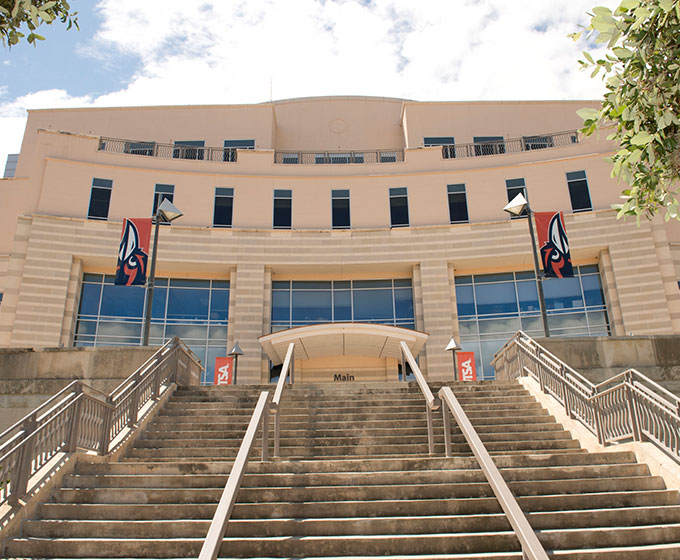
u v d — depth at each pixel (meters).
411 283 27.59
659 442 8.02
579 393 10.05
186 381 14.45
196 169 27.97
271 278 27.09
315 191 28.03
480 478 7.90
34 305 24.00
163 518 7.09
